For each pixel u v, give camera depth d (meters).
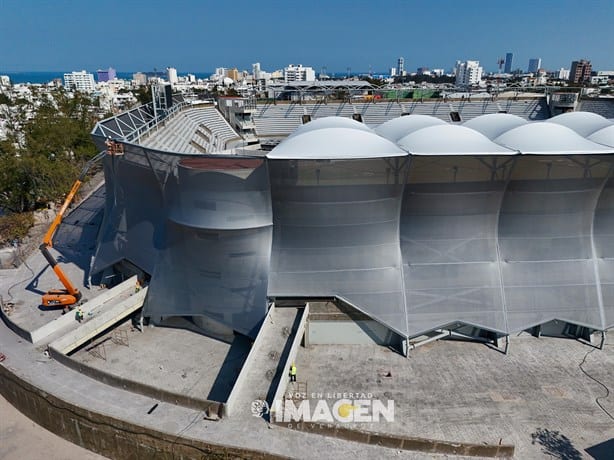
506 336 29.94
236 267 30.52
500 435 22.44
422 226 30.28
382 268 30.33
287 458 19.98
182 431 21.33
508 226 30.95
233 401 23.05
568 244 31.28
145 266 34.38
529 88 95.81
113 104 165.12
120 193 36.06
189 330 32.97
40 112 86.56
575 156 28.19
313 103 93.50
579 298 31.02
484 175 28.55
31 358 27.31
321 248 30.00
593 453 21.38
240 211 29.25
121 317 31.55
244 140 85.50
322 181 27.73
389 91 98.31
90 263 41.72
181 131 61.81
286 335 28.36
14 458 22.97
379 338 30.50
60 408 23.62
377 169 27.42
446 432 22.58
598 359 28.98
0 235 46.84
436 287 30.39
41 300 34.75
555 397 25.25
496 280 30.84
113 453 23.02
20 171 54.69
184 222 30.16
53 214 56.22
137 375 27.67
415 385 26.20
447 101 93.50
